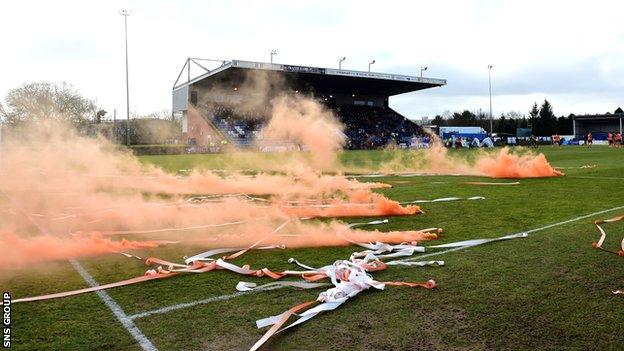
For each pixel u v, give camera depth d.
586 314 3.30
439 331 3.06
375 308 3.45
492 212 7.49
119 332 3.08
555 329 3.08
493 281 4.02
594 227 6.17
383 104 54.78
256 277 4.23
